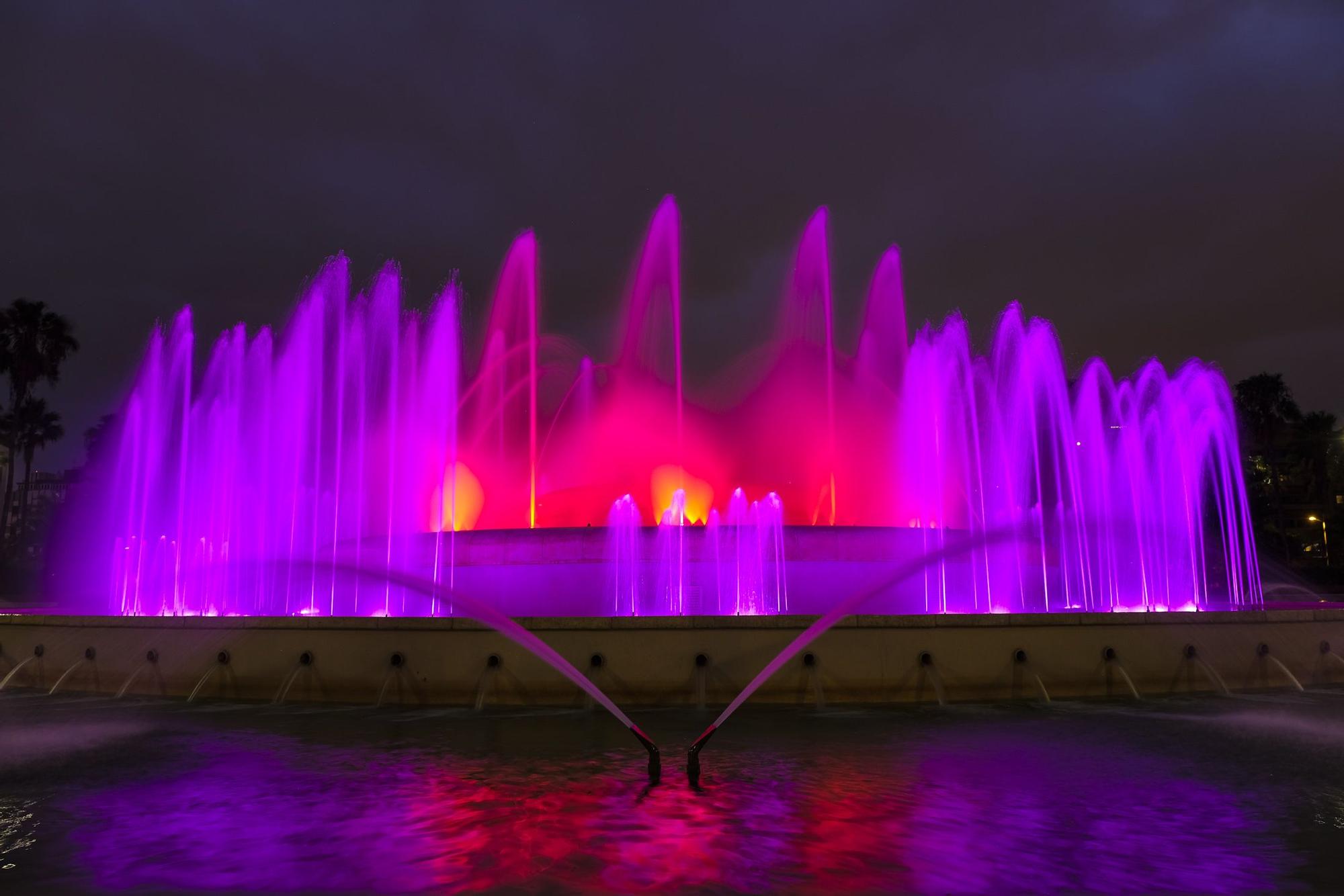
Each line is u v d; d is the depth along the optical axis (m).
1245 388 56.09
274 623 11.30
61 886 4.61
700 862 4.91
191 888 4.56
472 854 5.07
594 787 6.64
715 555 13.18
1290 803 6.18
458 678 10.67
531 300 17.72
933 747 8.11
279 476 18.41
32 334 46.19
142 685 11.67
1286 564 49.25
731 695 10.44
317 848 5.20
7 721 9.77
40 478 57.50
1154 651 11.27
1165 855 5.05
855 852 5.10
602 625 10.59
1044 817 5.81
